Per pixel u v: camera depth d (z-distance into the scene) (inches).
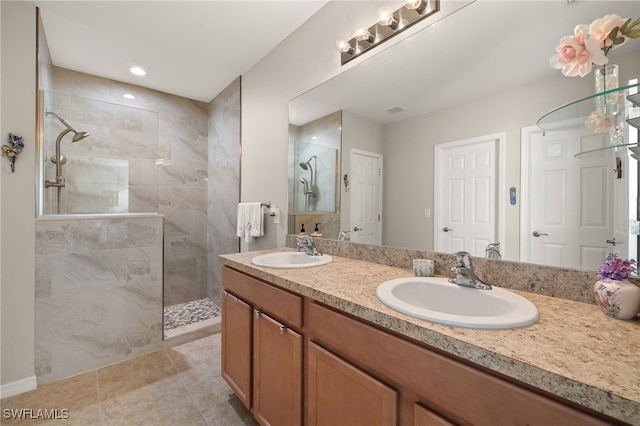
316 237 77.4
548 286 39.1
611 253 35.0
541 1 40.4
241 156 110.0
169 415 60.9
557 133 38.9
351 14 65.9
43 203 79.2
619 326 28.5
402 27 56.4
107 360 80.4
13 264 67.7
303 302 45.2
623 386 18.6
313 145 77.5
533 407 21.5
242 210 98.5
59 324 73.4
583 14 36.9
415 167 55.9
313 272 52.7
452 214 50.6
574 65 36.3
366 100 63.8
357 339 35.2
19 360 68.2
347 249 68.8
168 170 127.1
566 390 19.7
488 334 26.5
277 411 50.0
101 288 79.7
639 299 29.5
